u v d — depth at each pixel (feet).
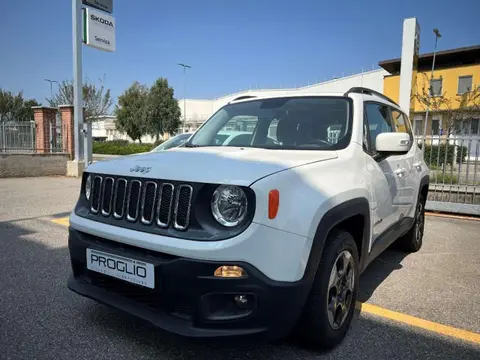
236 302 7.31
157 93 166.20
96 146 125.29
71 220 9.45
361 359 8.64
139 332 9.60
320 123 11.05
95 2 42.42
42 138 48.98
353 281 9.59
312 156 9.29
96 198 9.21
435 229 21.80
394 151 10.50
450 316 10.86
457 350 9.09
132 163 8.89
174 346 8.99
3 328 9.73
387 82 109.29
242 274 7.01
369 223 10.14
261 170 7.56
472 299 12.03
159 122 163.94
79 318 10.28
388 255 16.66
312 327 8.39
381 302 11.76
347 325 9.46
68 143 48.73
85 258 8.94
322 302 8.30
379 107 13.15
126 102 167.73
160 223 7.78
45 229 19.65
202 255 7.04
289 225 7.37
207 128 13.04
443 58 113.91
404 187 13.56
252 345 9.05
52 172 47.21
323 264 8.30
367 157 10.72
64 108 48.52
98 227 8.66
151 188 8.03
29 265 14.29
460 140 25.88
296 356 8.70
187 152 9.47
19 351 8.70
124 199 8.44
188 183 7.50
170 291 7.39
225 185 7.23
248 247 6.99
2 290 12.04
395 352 8.95
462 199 25.94
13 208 25.20
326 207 8.04
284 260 7.28
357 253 9.70
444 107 99.25
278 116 11.72
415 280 13.67
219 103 211.61
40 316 10.37
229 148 10.43
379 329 10.04
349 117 11.02
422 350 9.06
